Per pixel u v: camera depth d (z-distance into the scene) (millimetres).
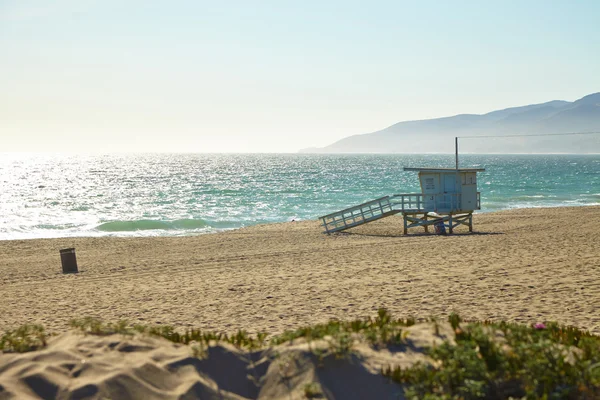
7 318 12016
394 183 88688
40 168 160750
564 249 19062
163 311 12016
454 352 5695
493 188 74812
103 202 60594
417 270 15906
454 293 12586
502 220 33906
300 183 90812
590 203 52500
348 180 99062
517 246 20297
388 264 17297
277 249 23109
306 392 5316
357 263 17844
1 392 5043
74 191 76500
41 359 5691
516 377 5438
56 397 5152
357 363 5723
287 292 13570
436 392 5266
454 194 27781
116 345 6148
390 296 12531
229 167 170750
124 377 5398
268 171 141375
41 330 6691
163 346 6297
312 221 37438
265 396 5527
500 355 5691
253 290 14047
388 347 6160
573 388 5199
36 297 14742
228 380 5730
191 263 19969
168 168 161875
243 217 45844
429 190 28453
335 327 6555
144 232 37375
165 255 23125
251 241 26875
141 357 5867
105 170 147250
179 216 47031
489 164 189875
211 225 40844
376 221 34844
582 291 12352
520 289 12773
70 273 19203
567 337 6840
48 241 29750
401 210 28344
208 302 12828
